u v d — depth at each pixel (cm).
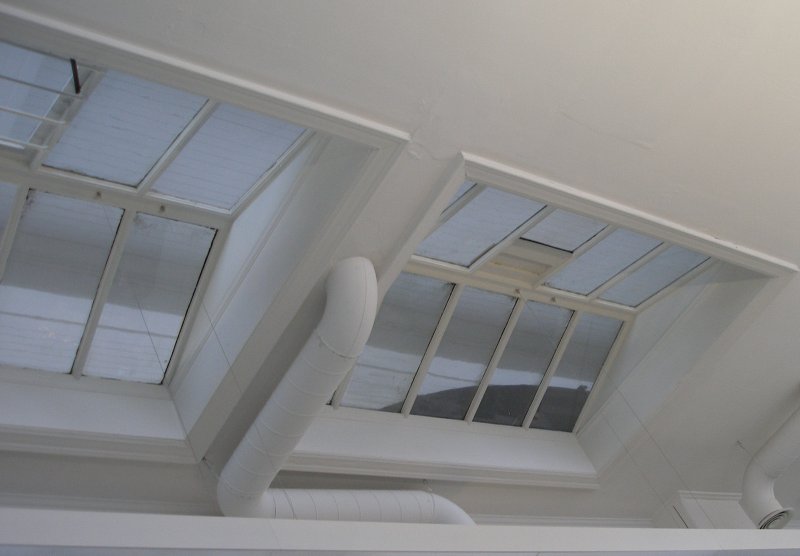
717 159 741
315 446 905
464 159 663
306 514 859
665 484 1148
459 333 973
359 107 606
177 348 855
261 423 759
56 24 490
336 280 712
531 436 1097
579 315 1012
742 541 663
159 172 705
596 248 918
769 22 639
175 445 809
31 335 792
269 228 745
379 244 723
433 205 698
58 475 791
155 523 416
